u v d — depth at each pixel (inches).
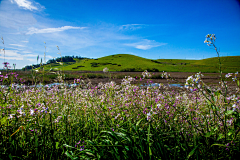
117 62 4119.1
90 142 85.5
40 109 92.0
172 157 84.4
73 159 77.0
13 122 93.7
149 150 76.7
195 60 5999.0
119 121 122.3
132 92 156.9
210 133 81.5
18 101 126.7
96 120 122.2
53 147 85.8
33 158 81.8
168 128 115.6
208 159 81.8
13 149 81.7
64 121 106.3
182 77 1112.8
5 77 109.7
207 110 136.8
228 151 83.7
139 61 4254.4
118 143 86.1
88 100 147.9
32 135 93.4
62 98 156.6
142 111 133.4
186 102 167.2
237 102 90.7
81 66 3518.7
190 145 89.2
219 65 98.0
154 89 159.5
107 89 170.4
